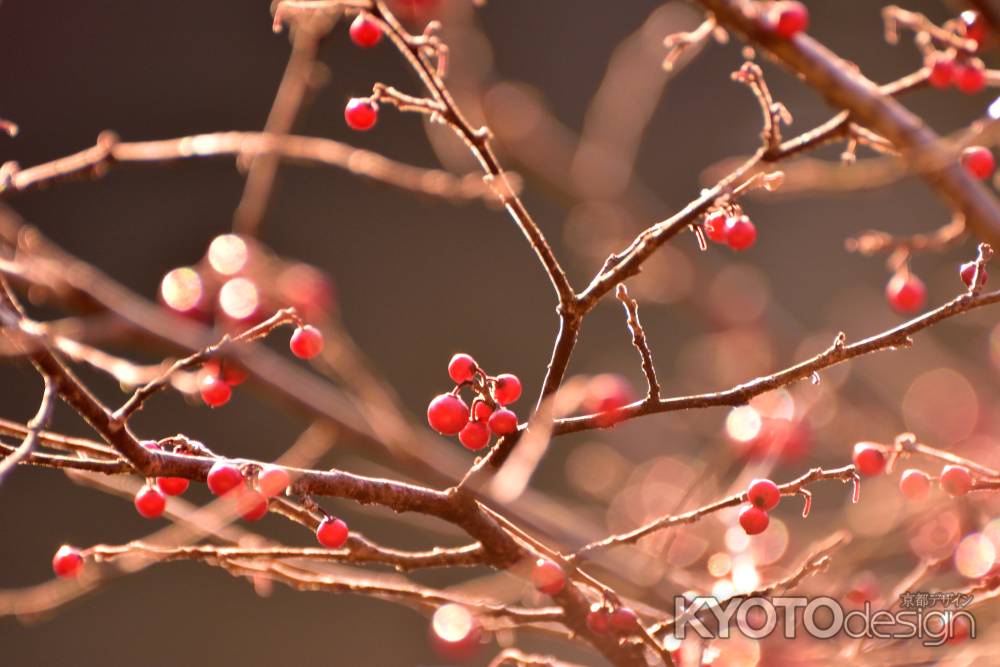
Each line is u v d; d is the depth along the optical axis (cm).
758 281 125
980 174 70
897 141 69
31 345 63
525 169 125
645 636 66
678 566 78
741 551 76
